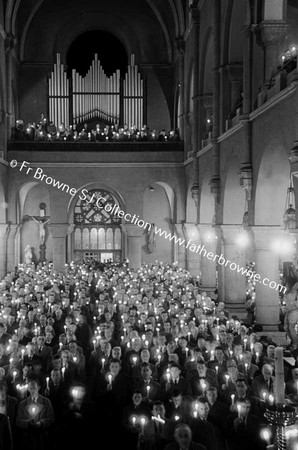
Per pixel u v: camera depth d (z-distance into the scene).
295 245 16.56
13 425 10.61
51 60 41.50
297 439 6.22
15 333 16.11
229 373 11.57
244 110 21.30
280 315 22.08
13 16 36.53
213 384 11.66
